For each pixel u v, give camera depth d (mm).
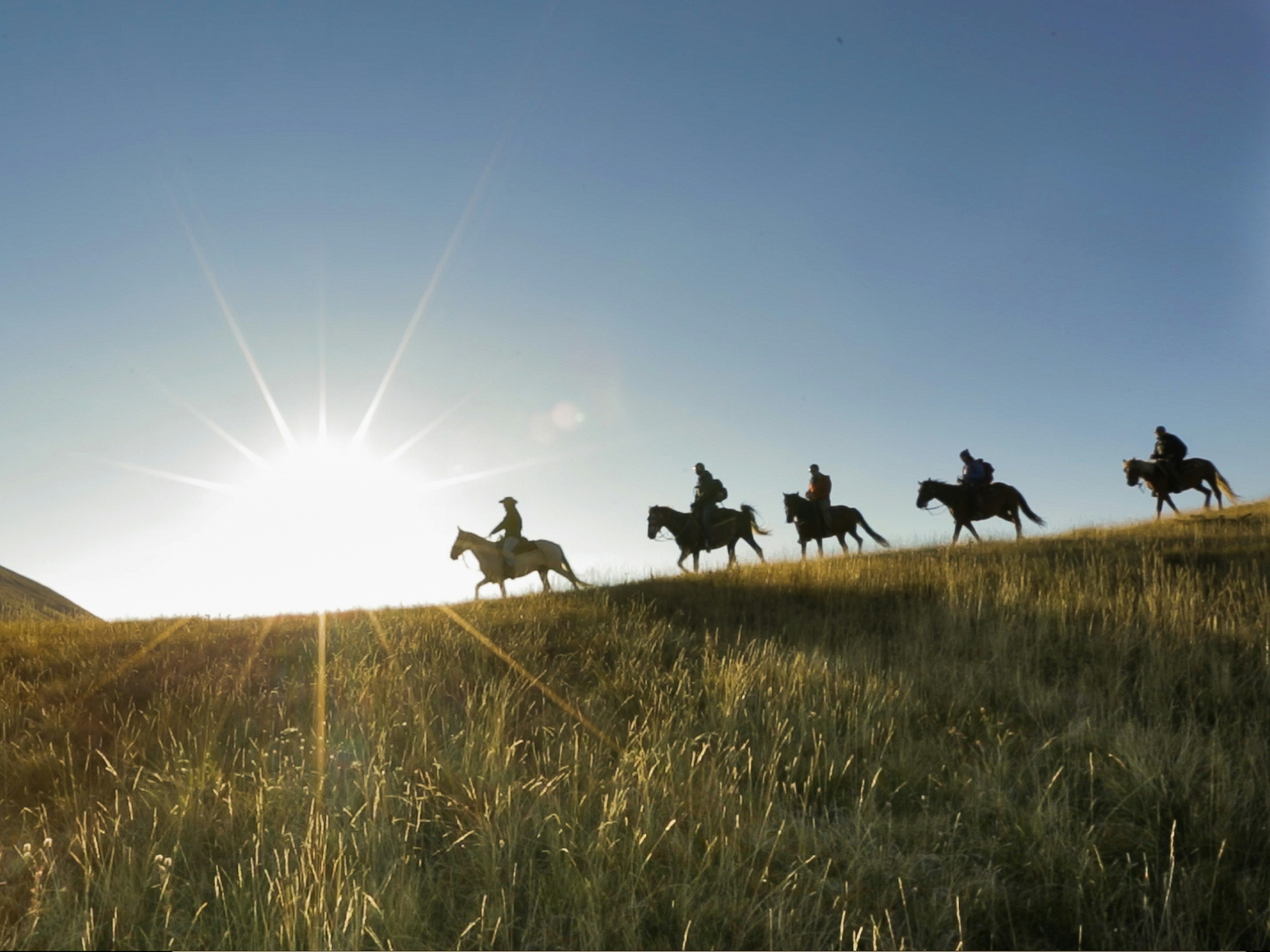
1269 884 4410
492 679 8523
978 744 6555
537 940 4035
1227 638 8789
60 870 4711
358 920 3889
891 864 4711
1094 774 5793
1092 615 10094
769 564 17953
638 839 4727
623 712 7902
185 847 4980
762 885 4477
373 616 13391
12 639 12383
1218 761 5605
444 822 5324
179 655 10719
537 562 19859
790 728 6824
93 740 7477
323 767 6086
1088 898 4352
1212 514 21312
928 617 10664
